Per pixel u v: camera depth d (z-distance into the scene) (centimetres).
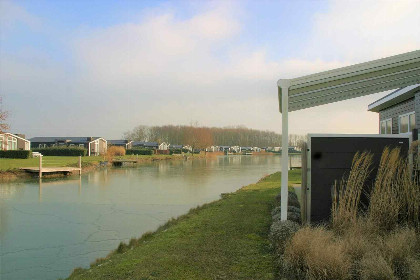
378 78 563
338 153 571
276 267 399
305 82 512
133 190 1473
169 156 5491
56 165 2456
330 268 344
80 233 745
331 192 561
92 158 3709
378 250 386
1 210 1007
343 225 495
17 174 1969
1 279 493
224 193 1312
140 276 382
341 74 502
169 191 1443
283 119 521
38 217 910
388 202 505
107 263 466
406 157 564
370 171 563
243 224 634
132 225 817
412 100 1112
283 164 530
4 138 3509
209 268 401
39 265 549
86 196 1291
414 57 488
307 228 443
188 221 717
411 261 349
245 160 5303
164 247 502
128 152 5372
